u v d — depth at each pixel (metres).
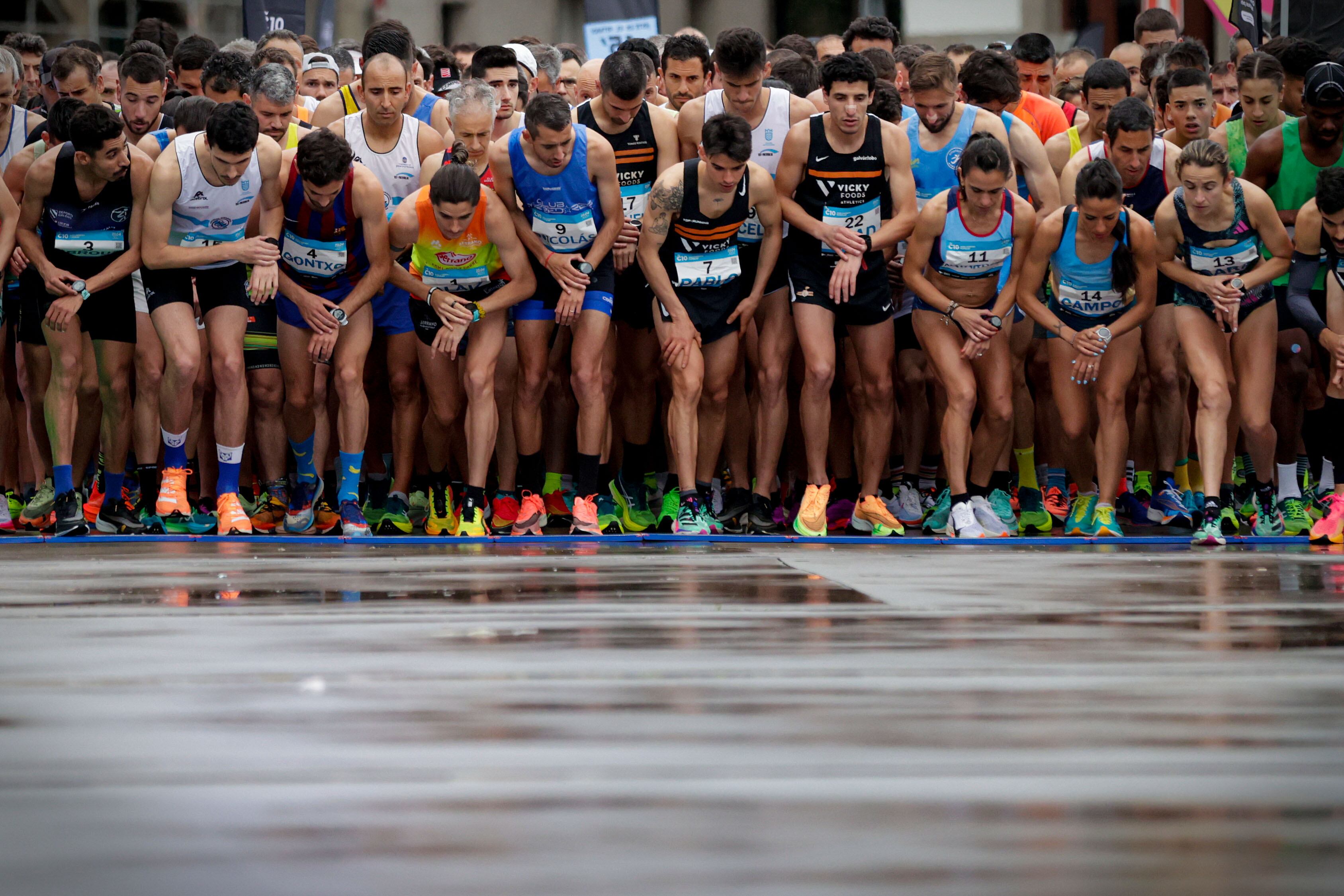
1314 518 23.58
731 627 11.20
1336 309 21.83
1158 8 31.16
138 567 16.70
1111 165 21.30
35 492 24.00
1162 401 23.88
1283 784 6.09
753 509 23.06
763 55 22.27
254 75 23.16
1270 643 10.33
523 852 5.06
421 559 17.98
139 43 24.36
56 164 21.36
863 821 5.48
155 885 4.68
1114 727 7.26
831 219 21.92
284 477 23.38
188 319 21.84
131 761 6.50
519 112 25.55
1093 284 21.69
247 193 21.36
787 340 22.78
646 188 22.50
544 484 24.62
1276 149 23.05
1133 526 24.59
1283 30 31.69
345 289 22.03
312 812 5.61
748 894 4.59
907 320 24.02
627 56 22.05
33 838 5.26
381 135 23.09
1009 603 12.89
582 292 21.64
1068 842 5.20
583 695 8.13
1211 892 4.61
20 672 8.95
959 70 28.89
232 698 8.05
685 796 5.86
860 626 11.26
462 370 23.12
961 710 7.71
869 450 22.72
